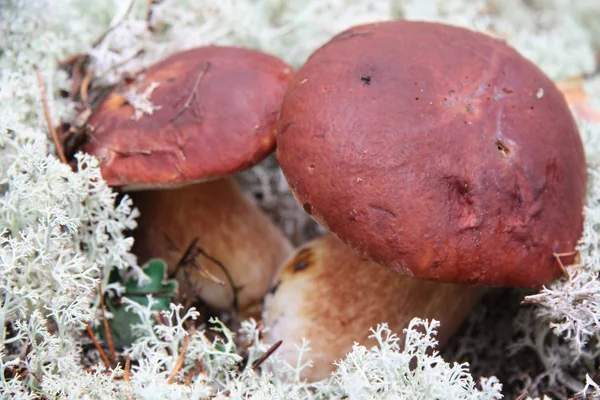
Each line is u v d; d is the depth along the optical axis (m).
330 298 0.39
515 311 0.41
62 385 0.34
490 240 0.35
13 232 0.36
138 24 0.43
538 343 0.39
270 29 0.49
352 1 0.51
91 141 0.39
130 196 0.42
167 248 0.42
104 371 0.37
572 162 0.37
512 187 0.35
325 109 0.35
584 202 0.37
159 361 0.37
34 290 0.36
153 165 0.38
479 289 0.40
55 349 0.35
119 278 0.39
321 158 0.35
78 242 0.37
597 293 0.35
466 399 0.35
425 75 0.36
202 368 0.36
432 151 0.34
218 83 0.38
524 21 0.60
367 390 0.34
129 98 0.39
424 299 0.38
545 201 0.35
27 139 0.39
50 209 0.36
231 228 0.42
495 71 0.36
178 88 0.38
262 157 0.38
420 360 0.35
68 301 0.36
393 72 0.35
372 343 0.38
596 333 0.37
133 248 0.42
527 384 0.38
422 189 0.34
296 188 0.36
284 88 0.39
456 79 0.36
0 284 0.35
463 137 0.35
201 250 0.41
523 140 0.35
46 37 0.42
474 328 0.42
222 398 0.34
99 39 0.43
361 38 0.37
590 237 0.37
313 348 0.38
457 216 0.34
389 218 0.34
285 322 0.39
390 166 0.34
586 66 0.51
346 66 0.36
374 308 0.38
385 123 0.35
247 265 0.42
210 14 0.47
